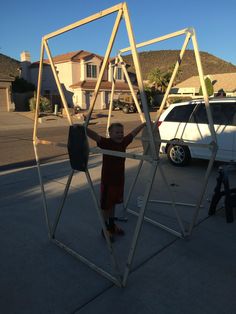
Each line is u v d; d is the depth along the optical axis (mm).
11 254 3422
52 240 3670
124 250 3498
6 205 4879
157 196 5309
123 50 4219
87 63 36031
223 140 6828
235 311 2545
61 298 2713
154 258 3328
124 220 4262
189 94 39812
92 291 2801
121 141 3500
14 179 6414
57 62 36438
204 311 2547
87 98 35188
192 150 7324
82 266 3186
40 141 3797
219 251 3480
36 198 5199
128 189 5688
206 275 3029
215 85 42250
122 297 2719
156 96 41031
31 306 2617
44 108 29812
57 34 3068
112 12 2486
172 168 7387
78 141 2924
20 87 36469
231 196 4297
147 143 4070
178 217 3816
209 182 6156
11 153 10062
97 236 3840
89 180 2947
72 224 4176
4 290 2820
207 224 4191
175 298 2703
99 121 25016
